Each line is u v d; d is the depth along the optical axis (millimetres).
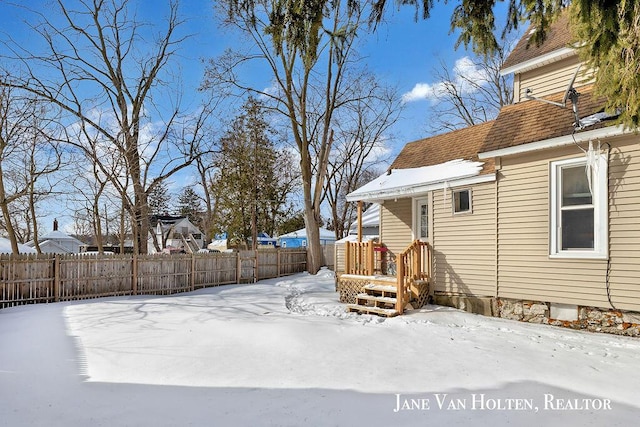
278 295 11914
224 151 19828
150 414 3352
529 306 7574
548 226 7309
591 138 6641
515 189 7828
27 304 9805
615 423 3186
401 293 8367
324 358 5031
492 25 5492
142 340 5953
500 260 8008
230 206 31422
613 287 6465
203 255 14164
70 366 4699
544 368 4605
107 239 37094
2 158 13148
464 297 8625
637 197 6266
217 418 3275
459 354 5207
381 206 12031
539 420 3248
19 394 3812
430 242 9367
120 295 11641
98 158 15266
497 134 8266
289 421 3229
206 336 6191
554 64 8438
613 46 4258
